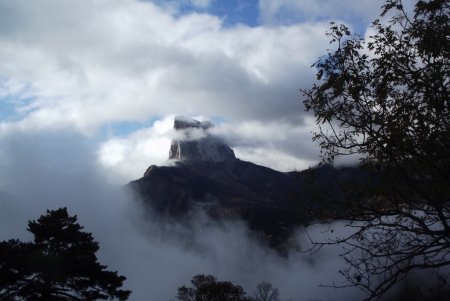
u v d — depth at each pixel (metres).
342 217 6.69
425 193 6.13
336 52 7.03
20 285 29.03
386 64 6.69
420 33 6.62
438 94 6.33
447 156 5.98
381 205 6.53
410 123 6.26
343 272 6.32
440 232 6.01
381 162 6.42
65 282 28.89
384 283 5.98
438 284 5.81
